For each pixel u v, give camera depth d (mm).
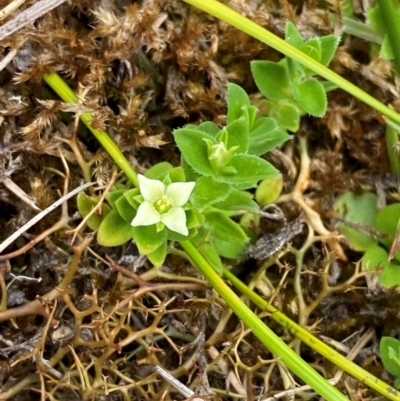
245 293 191
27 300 191
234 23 185
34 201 189
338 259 196
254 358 193
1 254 191
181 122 197
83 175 192
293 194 196
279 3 198
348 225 196
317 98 188
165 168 188
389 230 195
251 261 195
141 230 181
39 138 189
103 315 184
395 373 189
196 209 182
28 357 182
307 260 197
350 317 196
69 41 189
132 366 190
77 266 186
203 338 190
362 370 189
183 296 192
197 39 193
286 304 195
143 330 186
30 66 189
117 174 189
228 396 193
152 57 196
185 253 190
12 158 190
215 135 186
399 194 197
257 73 190
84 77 190
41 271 190
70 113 192
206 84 197
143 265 192
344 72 200
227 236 185
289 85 190
